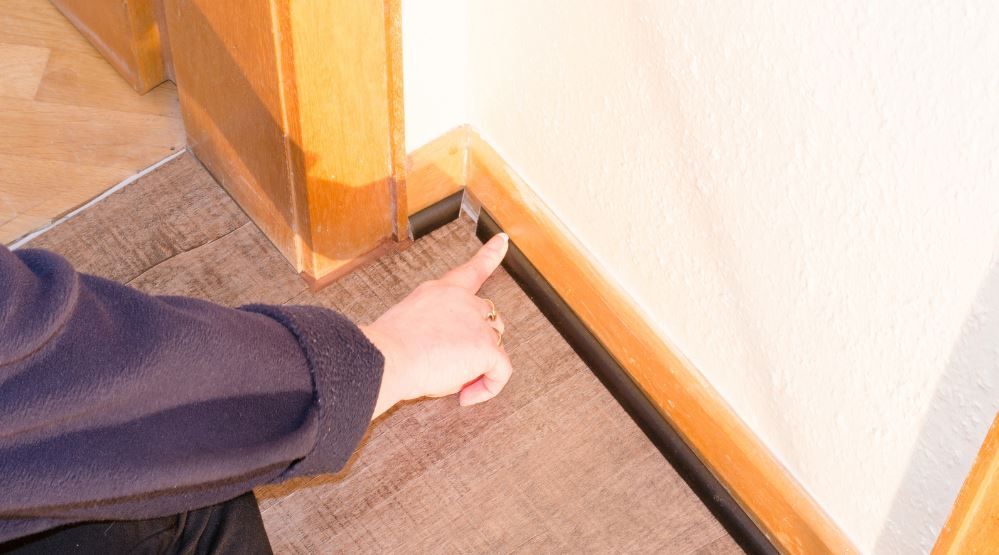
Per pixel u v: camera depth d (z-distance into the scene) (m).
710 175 1.00
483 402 1.26
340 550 1.16
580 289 1.30
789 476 1.11
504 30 1.19
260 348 0.63
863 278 0.88
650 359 1.22
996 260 0.75
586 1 1.05
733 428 1.15
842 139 0.83
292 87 1.11
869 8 0.74
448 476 1.21
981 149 0.72
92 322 0.55
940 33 0.70
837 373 0.97
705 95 0.95
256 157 1.28
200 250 1.38
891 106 0.77
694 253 1.09
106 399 0.56
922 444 0.91
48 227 1.40
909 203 0.80
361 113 1.19
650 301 1.21
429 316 1.05
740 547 1.19
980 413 0.83
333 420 0.67
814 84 0.82
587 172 1.20
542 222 1.32
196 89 1.33
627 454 1.24
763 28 0.85
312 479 1.20
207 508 0.79
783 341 1.02
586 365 1.31
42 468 0.56
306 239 1.30
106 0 1.46
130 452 0.58
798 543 1.13
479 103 1.33
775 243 0.96
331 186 1.25
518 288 1.38
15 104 1.53
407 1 1.15
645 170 1.10
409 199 1.38
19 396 0.52
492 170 1.36
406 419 1.25
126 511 0.63
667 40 0.96
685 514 1.21
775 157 0.90
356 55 1.12
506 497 1.20
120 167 1.47
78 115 1.52
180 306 0.61
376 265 1.38
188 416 0.61
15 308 0.50
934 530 0.95
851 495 1.04
